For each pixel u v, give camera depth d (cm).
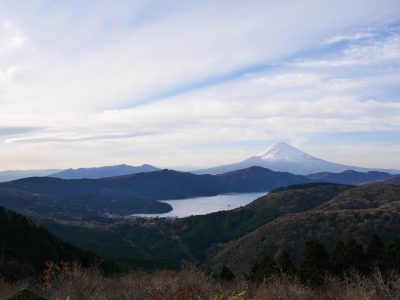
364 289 832
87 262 3450
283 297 848
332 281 1034
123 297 994
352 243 2667
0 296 1216
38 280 1625
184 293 821
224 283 1177
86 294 1065
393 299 764
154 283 971
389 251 2552
